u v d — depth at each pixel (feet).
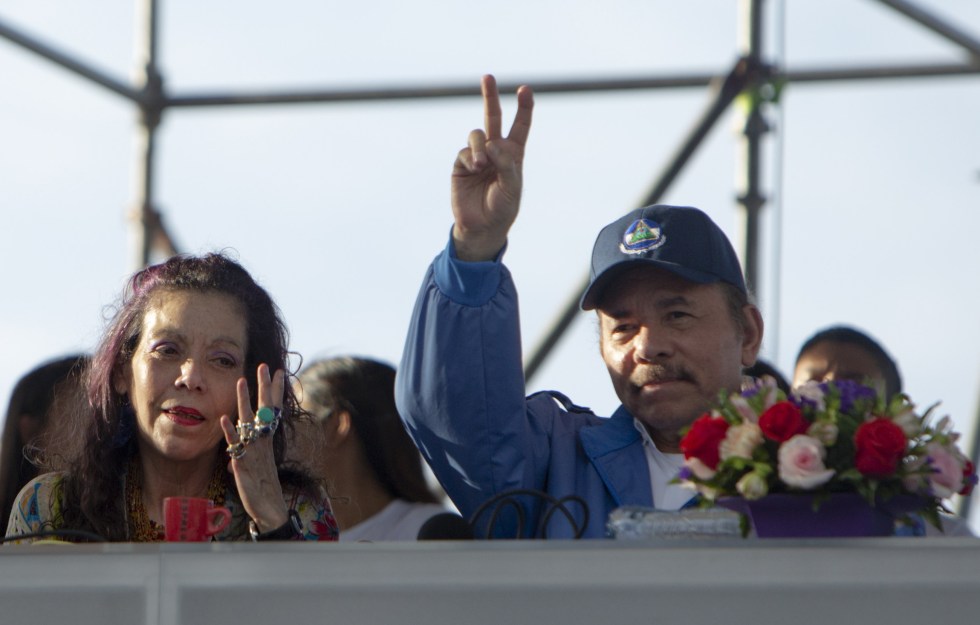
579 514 39.11
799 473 31.35
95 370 38.47
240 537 37.93
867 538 29.30
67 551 28.04
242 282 39.01
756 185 62.49
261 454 36.60
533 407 41.45
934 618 27.27
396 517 51.34
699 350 39.17
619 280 40.11
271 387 37.27
